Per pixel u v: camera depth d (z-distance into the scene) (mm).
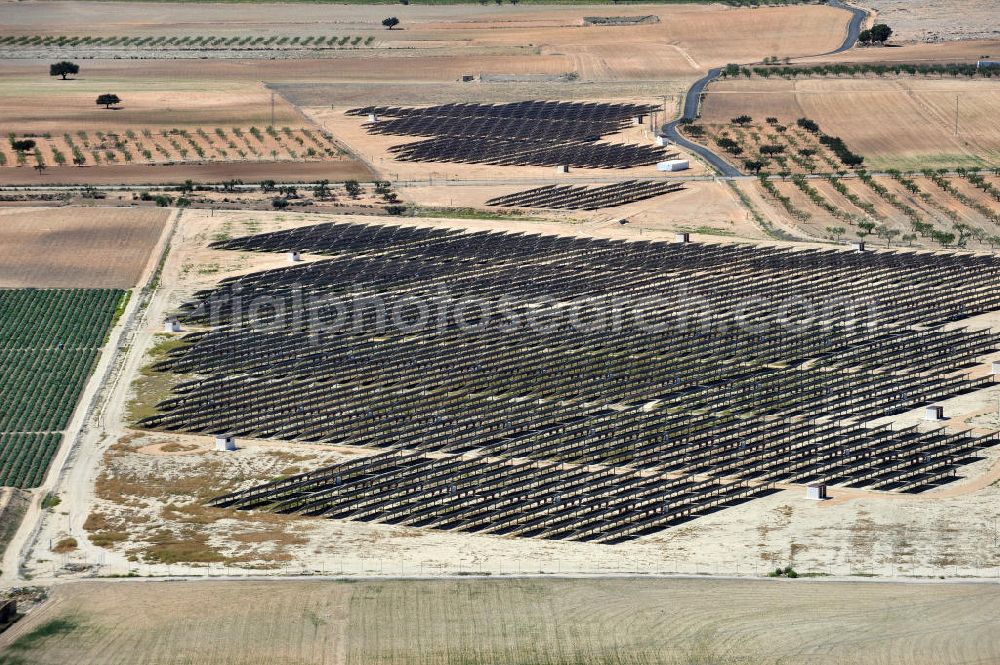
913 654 166250
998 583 184750
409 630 171500
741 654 166375
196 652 166500
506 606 177750
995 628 172250
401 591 182250
